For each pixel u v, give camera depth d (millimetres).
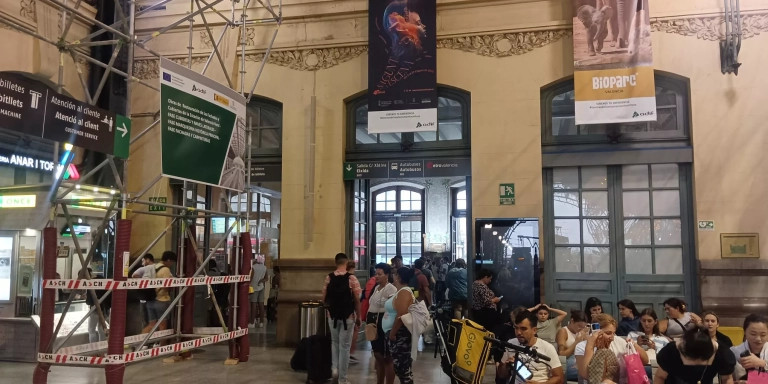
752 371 5137
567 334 6992
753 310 9547
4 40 9977
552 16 10812
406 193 20812
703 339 4867
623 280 10391
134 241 12227
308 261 11383
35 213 9633
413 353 6941
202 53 12180
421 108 11008
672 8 10328
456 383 6184
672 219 10391
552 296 10578
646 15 10180
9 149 10781
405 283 7949
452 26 11234
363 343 12000
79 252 6949
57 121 6203
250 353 10602
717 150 10000
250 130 9977
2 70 9930
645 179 10555
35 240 9766
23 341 9492
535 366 5711
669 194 10453
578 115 10234
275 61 11992
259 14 12055
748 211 9805
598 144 10633
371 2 11453
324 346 8352
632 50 10164
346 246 11711
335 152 11609
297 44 11891
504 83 10914
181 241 10172
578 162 10586
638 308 10281
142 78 12352
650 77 10047
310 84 11820
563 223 10742
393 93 11148
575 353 5926
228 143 8656
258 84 12016
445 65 11219
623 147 10500
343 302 8188
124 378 8461
